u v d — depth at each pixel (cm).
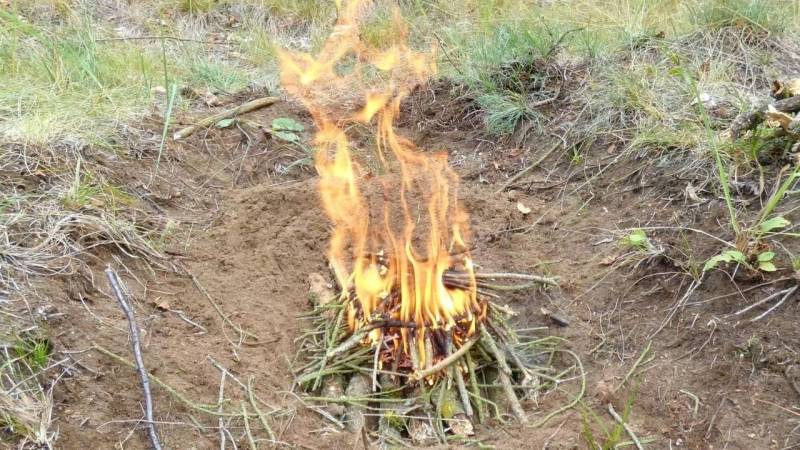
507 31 358
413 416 243
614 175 296
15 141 285
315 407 243
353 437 237
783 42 329
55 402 229
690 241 266
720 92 306
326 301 264
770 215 262
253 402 238
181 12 426
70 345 238
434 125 338
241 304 263
